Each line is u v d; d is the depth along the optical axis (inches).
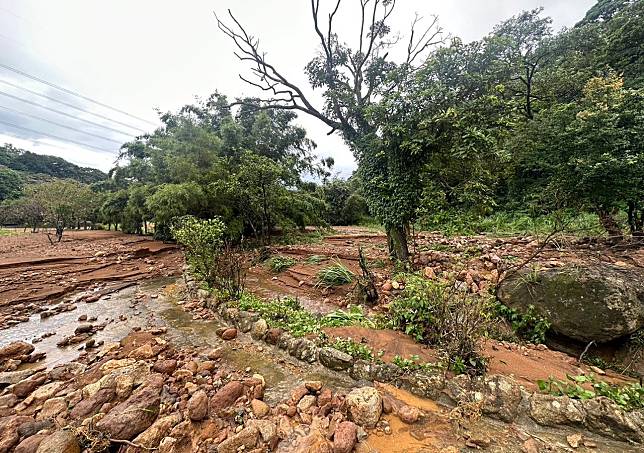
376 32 381.1
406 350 142.6
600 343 151.0
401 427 100.3
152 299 266.7
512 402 104.3
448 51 249.8
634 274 170.2
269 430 95.7
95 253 441.1
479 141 231.6
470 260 260.1
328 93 362.9
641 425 91.2
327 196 1077.8
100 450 88.0
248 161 481.7
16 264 344.2
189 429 99.7
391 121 271.1
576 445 89.4
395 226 306.8
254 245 506.6
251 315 192.9
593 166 249.3
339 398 113.7
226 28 410.6
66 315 226.1
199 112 658.8
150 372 134.2
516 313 177.9
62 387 126.5
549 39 649.0
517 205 416.2
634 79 442.9
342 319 185.2
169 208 473.1
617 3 694.5
